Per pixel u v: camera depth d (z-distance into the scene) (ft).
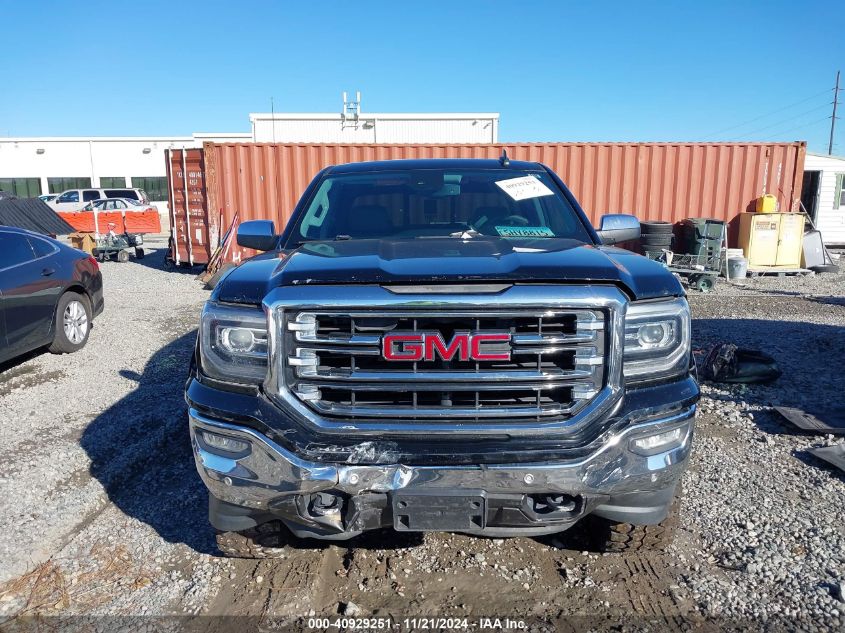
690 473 13.26
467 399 7.77
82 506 11.96
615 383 7.72
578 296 7.58
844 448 13.92
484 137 93.30
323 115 90.94
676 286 8.30
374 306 7.54
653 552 10.33
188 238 46.01
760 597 9.22
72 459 13.97
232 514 8.53
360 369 7.75
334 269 7.95
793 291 39.04
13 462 13.88
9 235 21.02
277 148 42.06
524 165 13.55
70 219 83.97
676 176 43.39
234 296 8.17
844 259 56.95
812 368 20.95
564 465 7.43
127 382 19.58
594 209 43.37
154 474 13.57
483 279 7.59
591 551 10.48
